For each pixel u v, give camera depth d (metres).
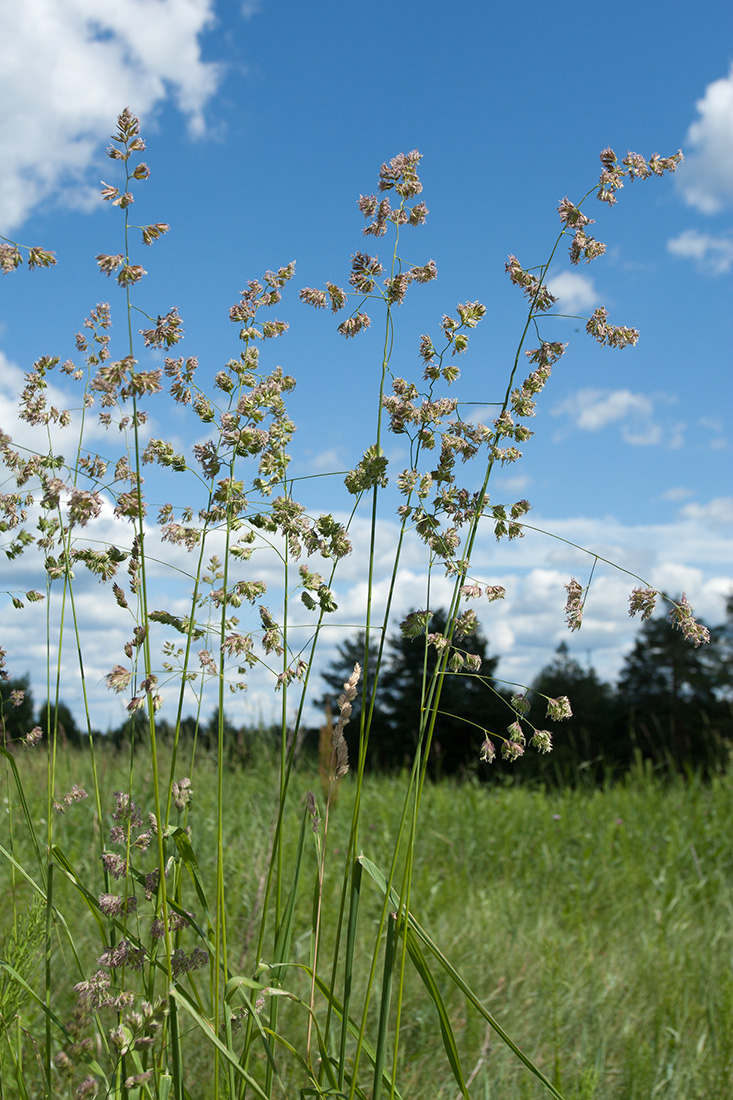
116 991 1.56
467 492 1.60
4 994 1.79
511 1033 3.12
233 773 7.18
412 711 21.80
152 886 1.58
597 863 5.93
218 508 1.58
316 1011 3.06
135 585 1.61
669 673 26.28
